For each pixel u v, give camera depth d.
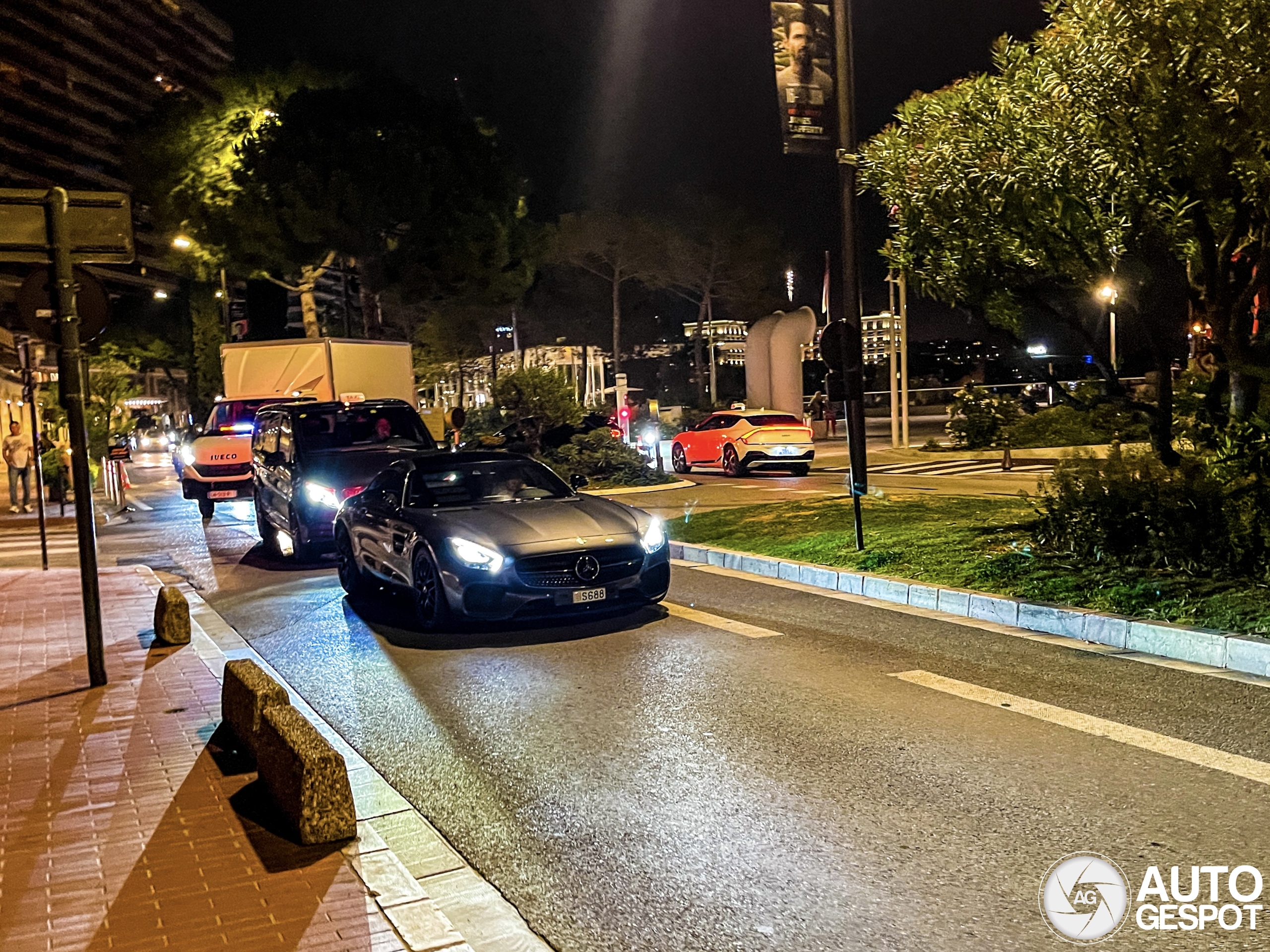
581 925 4.04
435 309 51.22
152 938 3.86
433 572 9.27
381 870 4.40
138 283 111.75
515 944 3.89
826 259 34.69
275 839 4.75
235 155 34.44
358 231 33.34
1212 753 5.50
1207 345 10.73
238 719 6.17
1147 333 10.34
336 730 6.63
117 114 132.62
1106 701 6.48
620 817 5.07
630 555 9.22
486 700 7.17
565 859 4.63
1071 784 5.17
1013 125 9.58
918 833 4.70
